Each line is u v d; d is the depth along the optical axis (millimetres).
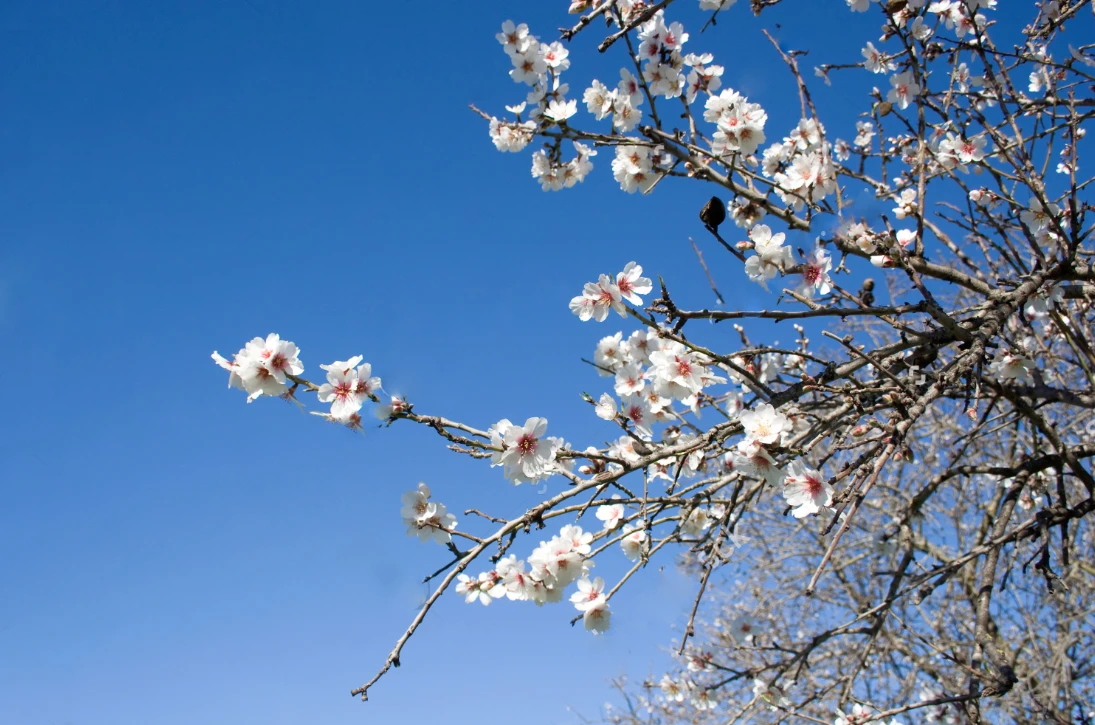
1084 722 5145
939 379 2854
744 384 3977
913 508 4703
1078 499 7027
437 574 2789
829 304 3596
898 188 4805
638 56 3832
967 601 7586
